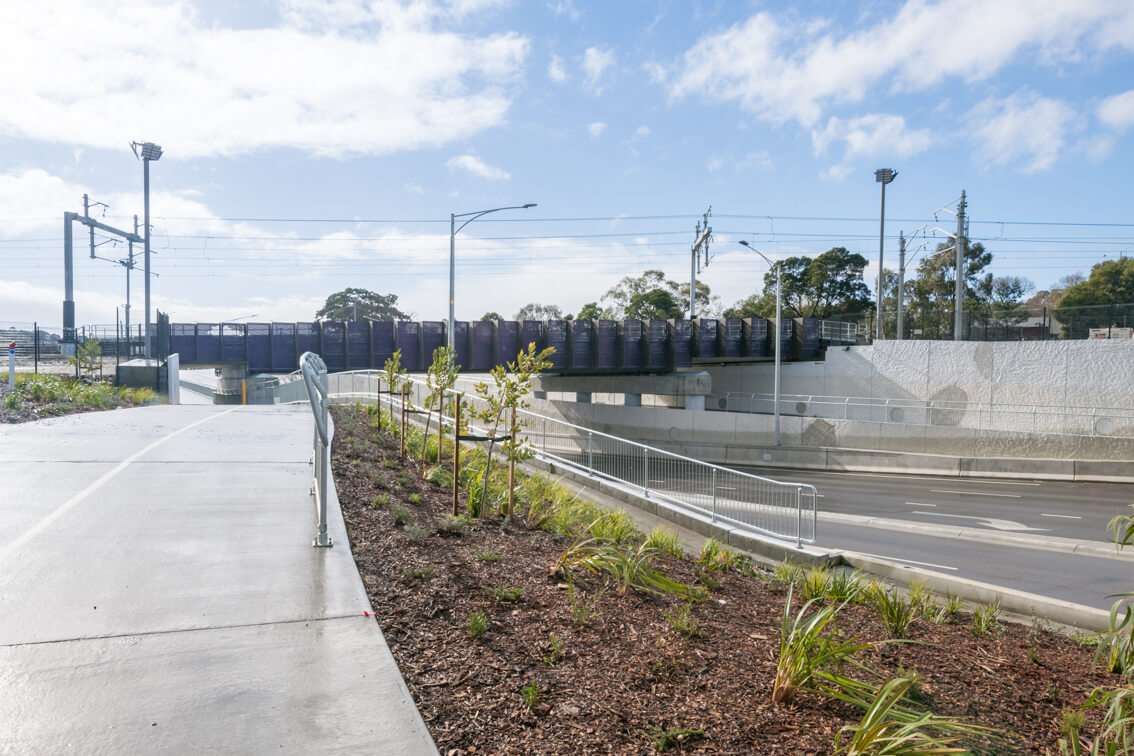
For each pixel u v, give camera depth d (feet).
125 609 14.28
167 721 10.31
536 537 23.58
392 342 132.16
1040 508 63.62
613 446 64.59
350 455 33.24
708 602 19.02
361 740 10.07
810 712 12.14
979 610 21.76
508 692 11.88
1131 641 15.79
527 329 133.80
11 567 16.40
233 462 29.25
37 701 10.69
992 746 11.57
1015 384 111.34
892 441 104.47
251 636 13.28
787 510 39.99
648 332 137.08
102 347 125.59
